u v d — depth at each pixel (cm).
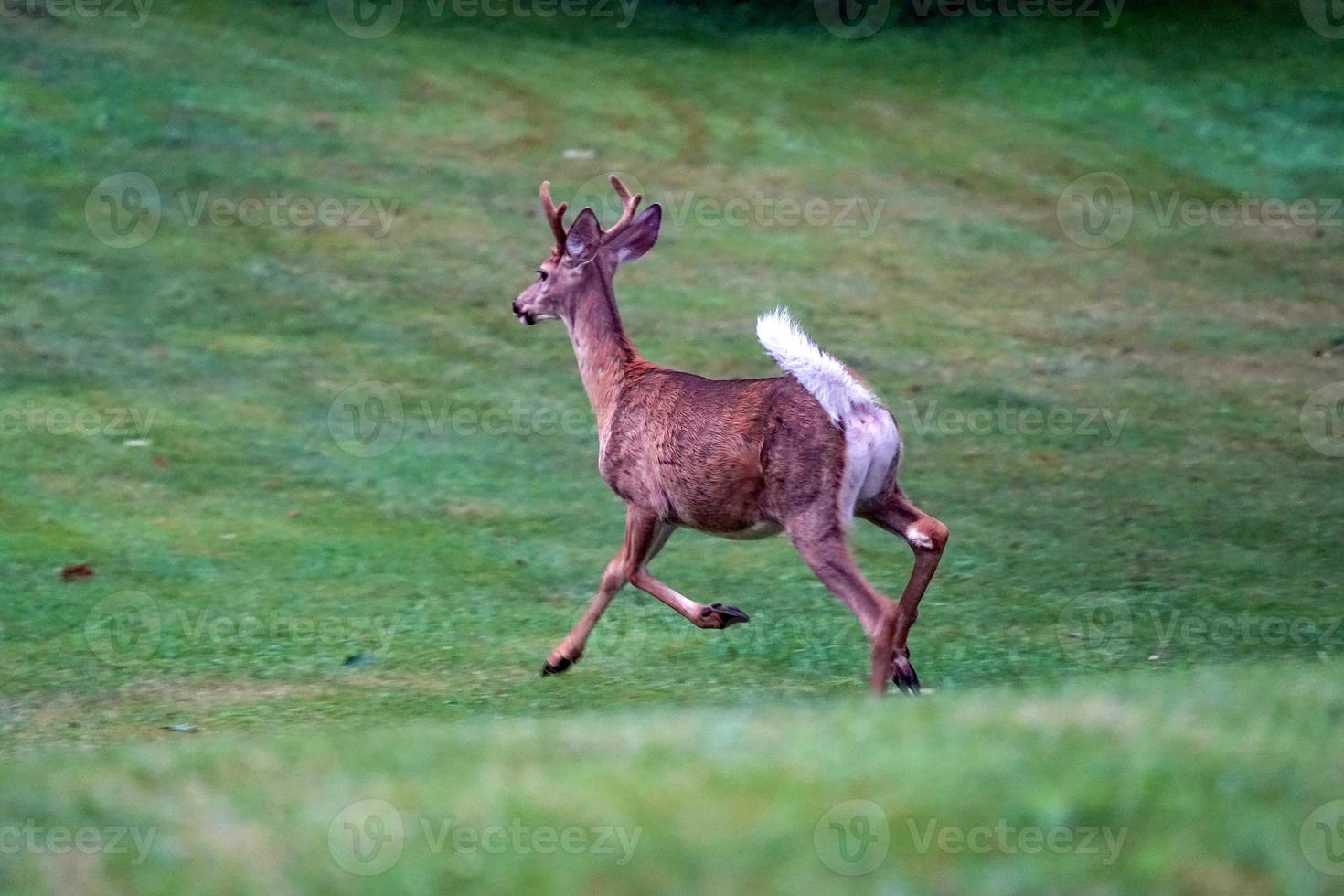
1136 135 5262
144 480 2945
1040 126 5303
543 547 2733
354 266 3991
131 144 4494
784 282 4097
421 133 4859
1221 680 1375
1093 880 834
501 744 1198
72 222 4044
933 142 5144
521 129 4959
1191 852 862
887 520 1767
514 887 865
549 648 2153
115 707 1914
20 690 1997
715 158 4884
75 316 3609
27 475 2912
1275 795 945
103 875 922
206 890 889
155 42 5197
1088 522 2820
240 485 2958
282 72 5153
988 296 4106
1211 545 2691
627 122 5109
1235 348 3822
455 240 4178
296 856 933
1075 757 1034
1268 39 5894
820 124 5216
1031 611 2334
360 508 2888
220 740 1501
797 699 1786
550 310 1961
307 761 1177
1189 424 3347
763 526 1762
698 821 942
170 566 2575
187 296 3762
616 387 1897
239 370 3459
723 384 1797
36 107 4575
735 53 5816
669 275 4097
